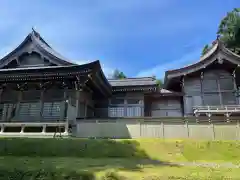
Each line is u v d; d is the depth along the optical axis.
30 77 19.73
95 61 18.17
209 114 22.03
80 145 13.82
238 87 25.88
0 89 21.61
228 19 51.31
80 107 21.47
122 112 25.80
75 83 19.61
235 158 12.52
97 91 24.39
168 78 25.17
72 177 7.87
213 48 26.09
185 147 13.82
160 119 18.11
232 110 21.62
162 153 13.15
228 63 24.41
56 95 20.39
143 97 25.91
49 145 13.97
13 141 14.49
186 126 17.36
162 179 7.39
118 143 14.00
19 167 9.04
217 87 24.47
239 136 16.70
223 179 7.64
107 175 7.68
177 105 26.72
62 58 22.39
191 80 25.25
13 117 20.39
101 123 18.42
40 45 22.39
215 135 16.92
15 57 22.69
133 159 12.10
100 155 12.91
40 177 8.06
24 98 20.94
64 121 18.75
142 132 17.73
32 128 19.41
